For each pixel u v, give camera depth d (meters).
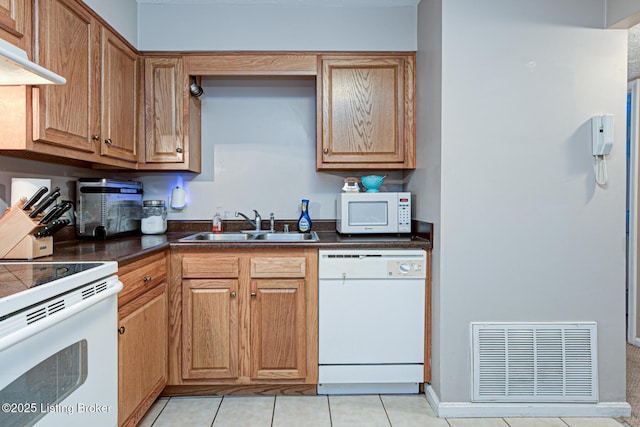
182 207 2.72
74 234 2.20
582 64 1.95
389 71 2.42
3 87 1.42
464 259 1.96
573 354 1.96
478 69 1.94
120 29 2.12
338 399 2.12
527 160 1.96
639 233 2.89
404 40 2.40
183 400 2.10
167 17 2.36
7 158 1.72
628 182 3.03
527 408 1.95
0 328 0.87
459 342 1.96
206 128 2.73
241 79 2.73
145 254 1.74
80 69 1.72
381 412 1.98
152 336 1.86
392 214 2.37
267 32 2.39
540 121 1.95
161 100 2.39
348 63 2.42
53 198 1.53
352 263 2.10
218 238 2.55
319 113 2.43
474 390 1.95
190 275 2.08
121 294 1.55
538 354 1.96
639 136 2.87
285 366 2.11
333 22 2.40
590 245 1.97
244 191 2.75
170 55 2.38
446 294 1.96
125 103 2.18
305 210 2.65
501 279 1.96
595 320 1.96
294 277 2.10
